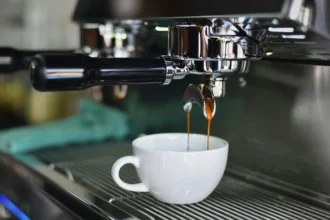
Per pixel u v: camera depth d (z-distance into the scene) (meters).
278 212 0.55
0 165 0.78
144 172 0.56
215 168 0.56
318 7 0.40
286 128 0.63
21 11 0.98
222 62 0.50
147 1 0.54
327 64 0.57
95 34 0.90
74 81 0.47
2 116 1.16
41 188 0.65
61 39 0.98
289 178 0.63
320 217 0.54
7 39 1.02
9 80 1.15
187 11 0.47
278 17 0.38
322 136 0.59
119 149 0.86
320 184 0.59
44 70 0.46
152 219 0.53
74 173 0.71
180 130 0.81
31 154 0.83
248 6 0.40
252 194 0.61
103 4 0.66
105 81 0.50
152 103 0.88
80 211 0.58
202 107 0.54
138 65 0.51
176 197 0.56
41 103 1.12
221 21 0.47
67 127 0.94
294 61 0.61
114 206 0.56
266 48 0.53
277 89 0.64
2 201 0.70
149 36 0.77
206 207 0.57
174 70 0.52
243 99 0.69
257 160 0.67
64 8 0.86
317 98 0.59
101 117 0.98
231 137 0.71
